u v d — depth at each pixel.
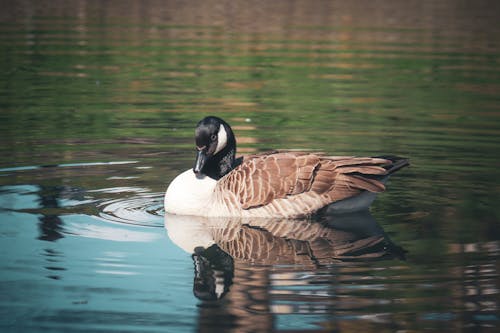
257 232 12.93
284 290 10.40
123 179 15.41
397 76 24.30
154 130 18.69
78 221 13.06
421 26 32.56
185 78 23.72
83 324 9.41
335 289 10.44
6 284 10.48
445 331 9.26
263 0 38.34
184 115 19.86
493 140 18.02
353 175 13.68
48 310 9.77
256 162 13.81
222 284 10.58
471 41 29.64
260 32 30.66
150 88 22.52
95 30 30.66
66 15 34.12
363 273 10.99
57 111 20.11
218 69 24.91
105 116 19.70
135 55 26.59
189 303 9.99
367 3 37.91
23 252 11.61
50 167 15.92
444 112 20.33
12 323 9.44
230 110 20.33
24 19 32.91
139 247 12.02
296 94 22.12
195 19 33.16
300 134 18.28
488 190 14.93
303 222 13.48
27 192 14.40
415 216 13.61
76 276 10.82
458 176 15.75
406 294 10.23
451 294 10.24
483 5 38.00
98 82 23.08
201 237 12.59
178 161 16.62
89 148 17.25
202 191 13.91
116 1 37.78
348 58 26.55
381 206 14.20
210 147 14.18
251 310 9.82
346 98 21.70
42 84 22.83
